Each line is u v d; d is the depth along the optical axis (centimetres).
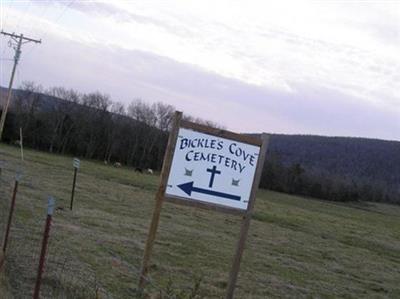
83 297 893
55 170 5094
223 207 890
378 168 12888
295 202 8138
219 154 880
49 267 1043
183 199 870
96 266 1269
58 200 2703
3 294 820
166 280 1370
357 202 10950
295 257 2438
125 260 1475
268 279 1750
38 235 1394
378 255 3266
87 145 11012
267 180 10612
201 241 2302
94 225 2094
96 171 6341
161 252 1830
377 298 1855
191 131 868
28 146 10369
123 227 2219
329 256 2712
